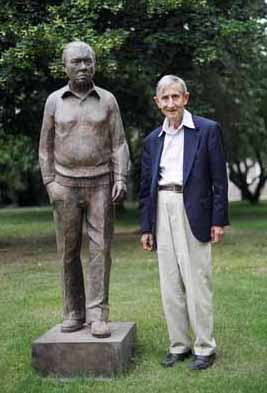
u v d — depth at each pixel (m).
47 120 4.93
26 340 5.79
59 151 4.89
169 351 5.20
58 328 5.18
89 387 4.53
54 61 10.83
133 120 15.04
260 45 14.81
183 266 4.88
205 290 4.89
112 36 10.98
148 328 6.10
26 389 4.55
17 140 20.36
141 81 12.93
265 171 29.72
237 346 5.47
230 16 13.57
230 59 14.04
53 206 5.02
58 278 9.37
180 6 11.69
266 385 4.50
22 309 7.17
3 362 5.22
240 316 6.50
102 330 4.85
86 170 4.88
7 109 13.54
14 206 35.38
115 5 11.02
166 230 4.91
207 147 4.82
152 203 4.95
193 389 4.47
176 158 4.86
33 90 12.83
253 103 18.36
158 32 12.19
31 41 10.66
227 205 4.84
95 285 4.97
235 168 30.42
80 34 10.69
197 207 4.79
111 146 4.98
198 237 4.80
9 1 11.48
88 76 4.79
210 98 15.98
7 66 11.13
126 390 4.46
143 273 9.61
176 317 5.03
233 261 10.76
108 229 4.97
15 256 12.15
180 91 4.83
